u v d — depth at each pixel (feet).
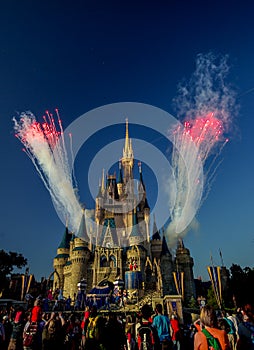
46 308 135.64
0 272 251.19
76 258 303.89
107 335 28.58
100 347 28.25
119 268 299.58
